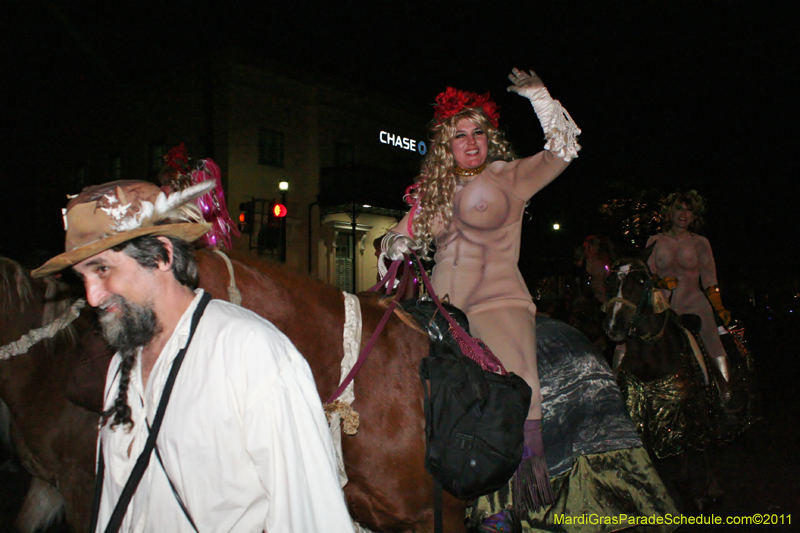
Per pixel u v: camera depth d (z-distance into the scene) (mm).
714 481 5398
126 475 1637
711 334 5531
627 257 5039
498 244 2994
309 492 1533
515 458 2422
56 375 2762
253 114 19969
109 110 22500
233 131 19422
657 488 3254
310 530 1502
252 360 1574
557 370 3254
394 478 2441
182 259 1653
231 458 1564
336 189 21531
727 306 23625
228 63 19453
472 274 2973
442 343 2568
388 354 2518
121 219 1523
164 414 1584
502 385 2486
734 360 5566
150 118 21312
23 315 2820
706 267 5734
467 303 2939
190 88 20312
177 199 1578
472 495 2404
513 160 3117
